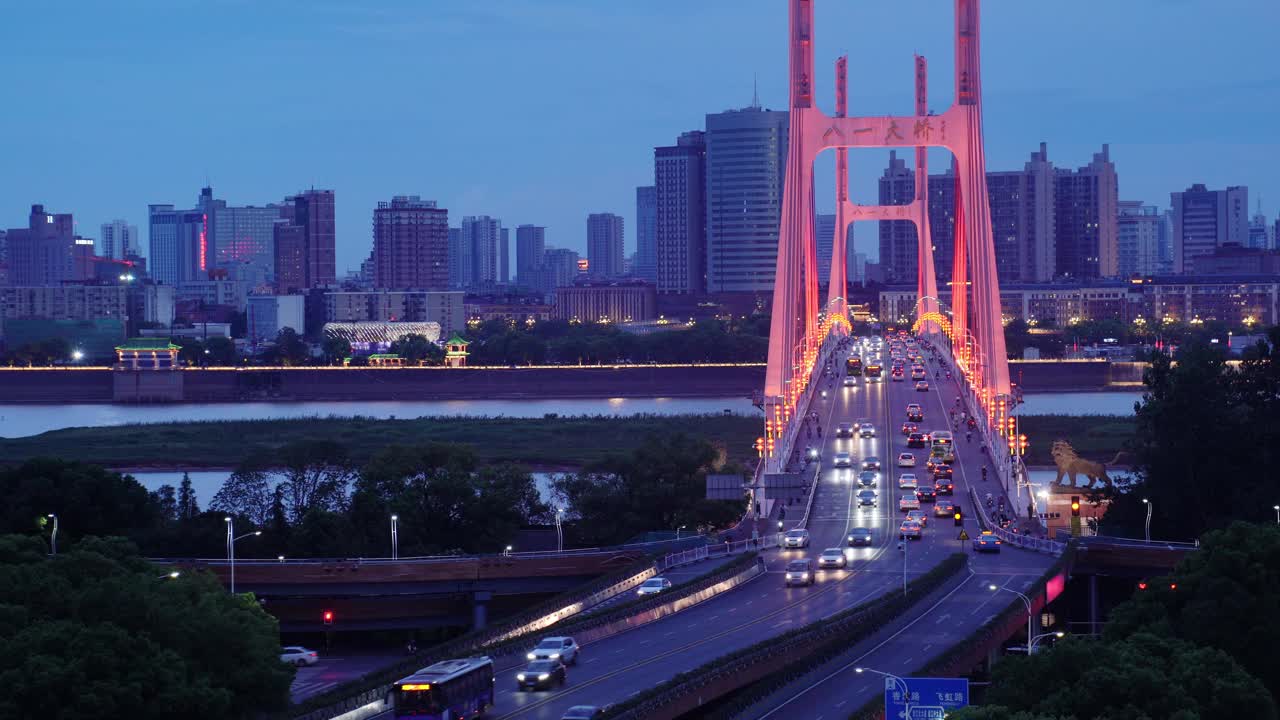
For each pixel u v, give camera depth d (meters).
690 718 112.06
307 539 196.50
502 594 173.62
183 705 107.06
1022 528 190.88
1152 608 125.38
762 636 130.12
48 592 117.94
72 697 102.38
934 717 93.38
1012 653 127.50
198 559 181.75
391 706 109.81
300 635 174.25
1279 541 124.69
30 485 191.75
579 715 98.19
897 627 132.50
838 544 183.75
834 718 103.88
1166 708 98.12
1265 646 119.00
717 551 181.62
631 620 136.88
